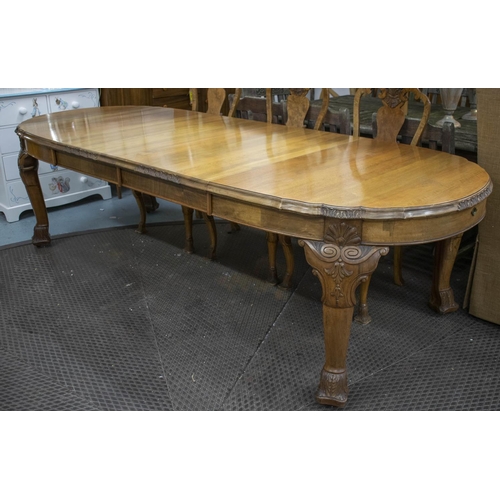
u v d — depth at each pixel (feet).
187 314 10.44
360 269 7.22
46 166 15.23
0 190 14.99
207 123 12.41
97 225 14.80
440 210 7.11
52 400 8.26
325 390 7.89
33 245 13.47
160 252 13.01
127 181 9.75
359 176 8.34
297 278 11.72
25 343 9.68
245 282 11.57
